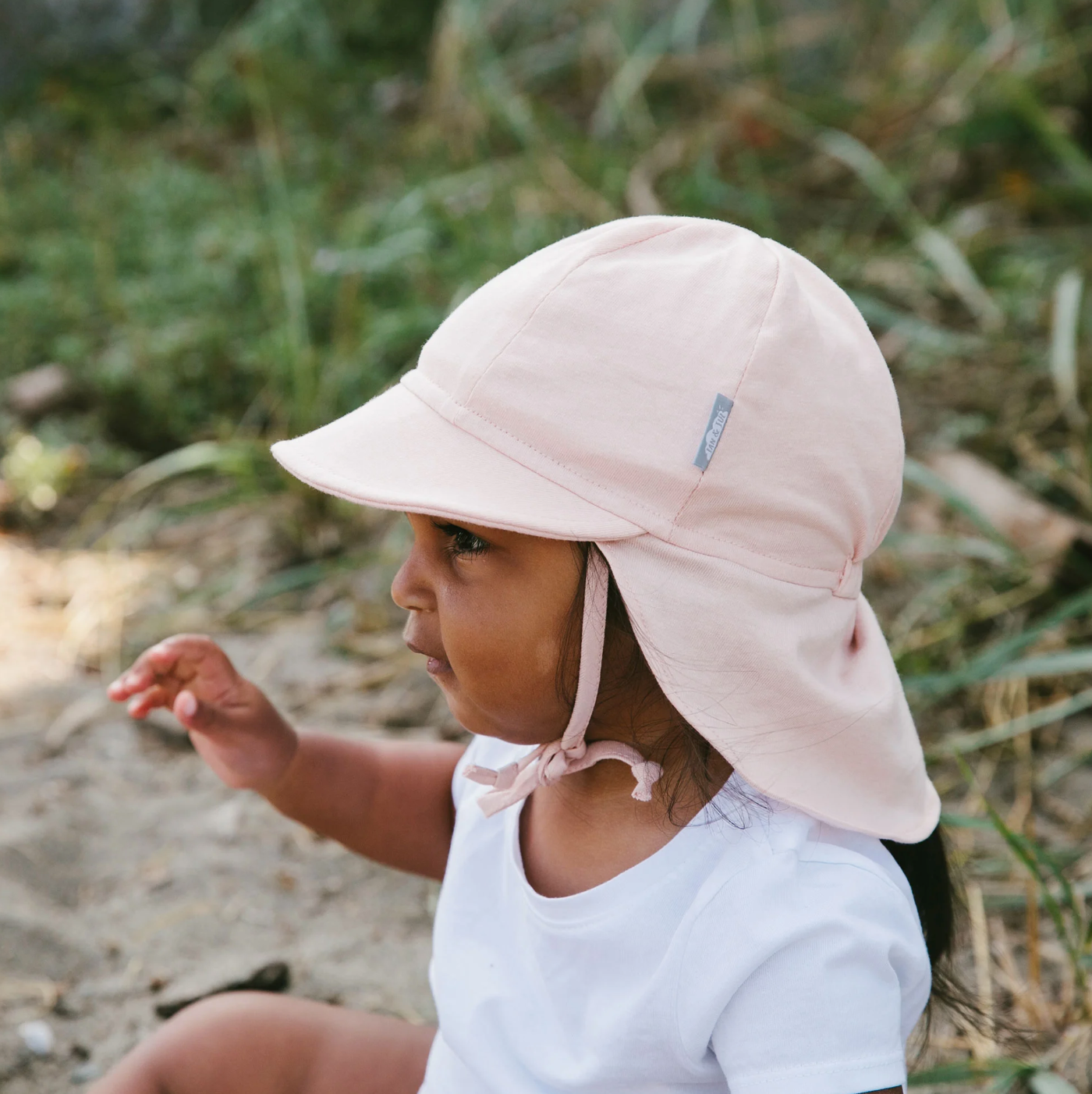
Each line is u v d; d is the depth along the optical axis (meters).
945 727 2.36
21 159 5.00
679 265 1.10
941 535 2.75
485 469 1.07
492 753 1.41
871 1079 1.03
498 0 5.34
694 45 5.16
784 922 1.05
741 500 1.05
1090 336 3.30
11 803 2.28
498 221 4.04
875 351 1.17
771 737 1.07
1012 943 1.92
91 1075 1.75
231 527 3.26
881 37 5.00
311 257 3.96
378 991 1.90
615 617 1.10
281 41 5.59
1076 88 4.23
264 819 2.27
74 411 3.67
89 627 2.88
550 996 1.17
